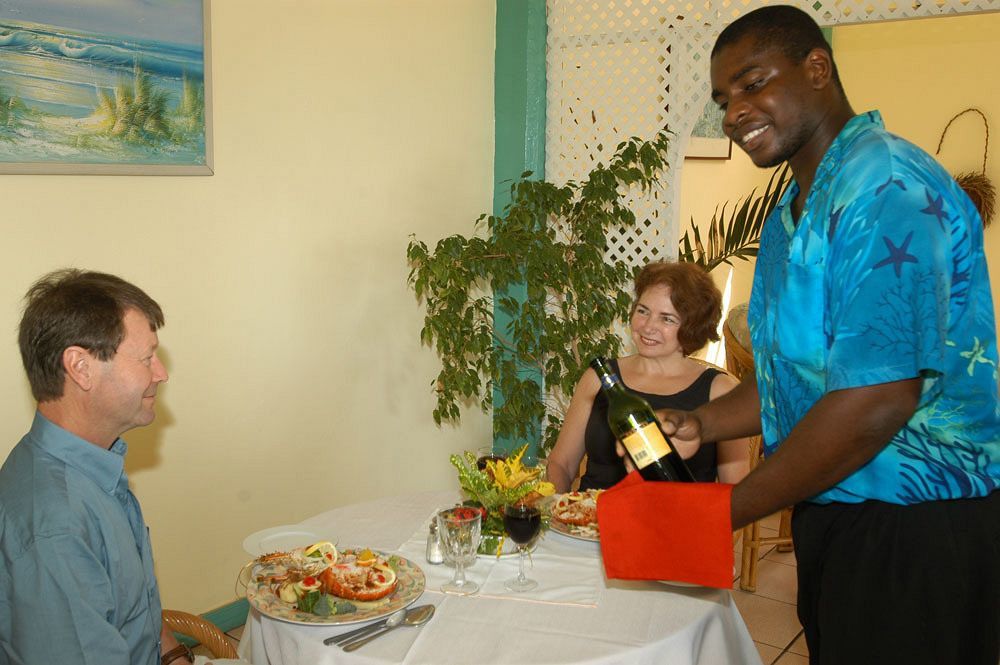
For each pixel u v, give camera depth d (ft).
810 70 3.87
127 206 8.98
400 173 12.18
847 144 3.77
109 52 8.51
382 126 11.80
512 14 13.56
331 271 11.28
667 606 5.44
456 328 12.27
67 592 4.53
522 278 13.12
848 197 3.58
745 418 5.13
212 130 9.55
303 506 11.27
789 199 4.26
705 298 8.21
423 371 12.88
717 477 8.28
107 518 4.86
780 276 4.10
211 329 9.91
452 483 13.66
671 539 4.07
